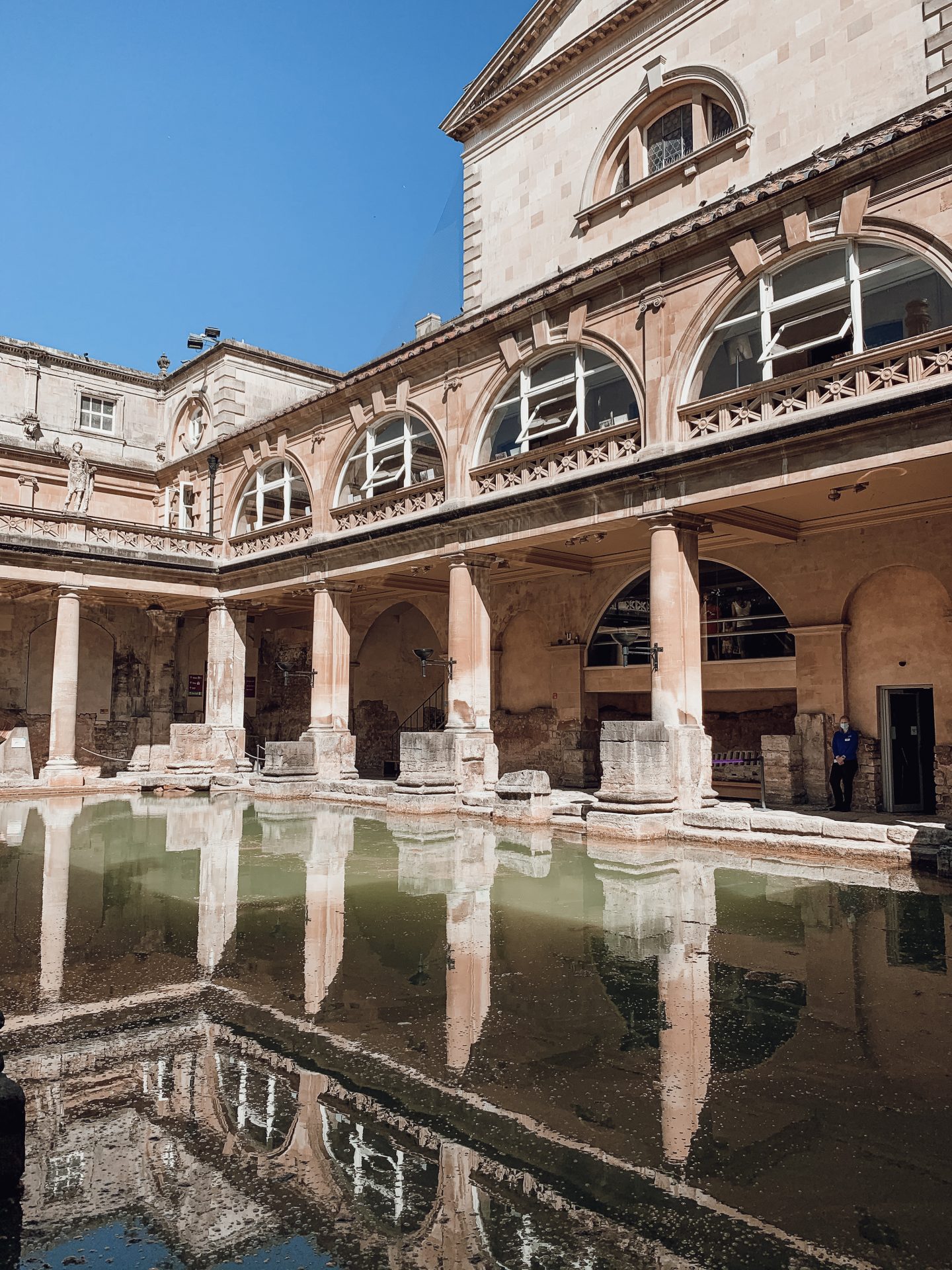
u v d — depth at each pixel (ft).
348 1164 10.72
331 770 63.87
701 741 42.24
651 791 40.06
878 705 49.52
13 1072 13.48
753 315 42.11
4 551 67.87
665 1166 10.57
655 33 55.98
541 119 63.36
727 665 56.54
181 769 72.95
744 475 41.24
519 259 63.93
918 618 48.16
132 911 24.94
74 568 71.36
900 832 32.42
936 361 35.29
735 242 42.34
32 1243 9.11
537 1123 11.72
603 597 65.05
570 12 61.72
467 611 55.42
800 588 52.75
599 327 48.70
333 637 67.51
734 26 51.60
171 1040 14.73
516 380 54.75
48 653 83.61
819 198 39.37
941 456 35.47
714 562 60.23
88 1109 12.23
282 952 20.33
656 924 23.11
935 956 19.89
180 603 82.99
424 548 58.49
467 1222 9.45
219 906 25.55
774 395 40.75
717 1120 11.80
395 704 90.38
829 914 24.25
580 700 66.13
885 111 44.70
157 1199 9.98
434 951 20.47
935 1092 12.66
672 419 44.50
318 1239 9.16
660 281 45.62
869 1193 9.99
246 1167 10.68
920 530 47.65
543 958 19.79
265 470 79.46
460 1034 14.99
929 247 35.99
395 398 62.49
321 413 69.72
